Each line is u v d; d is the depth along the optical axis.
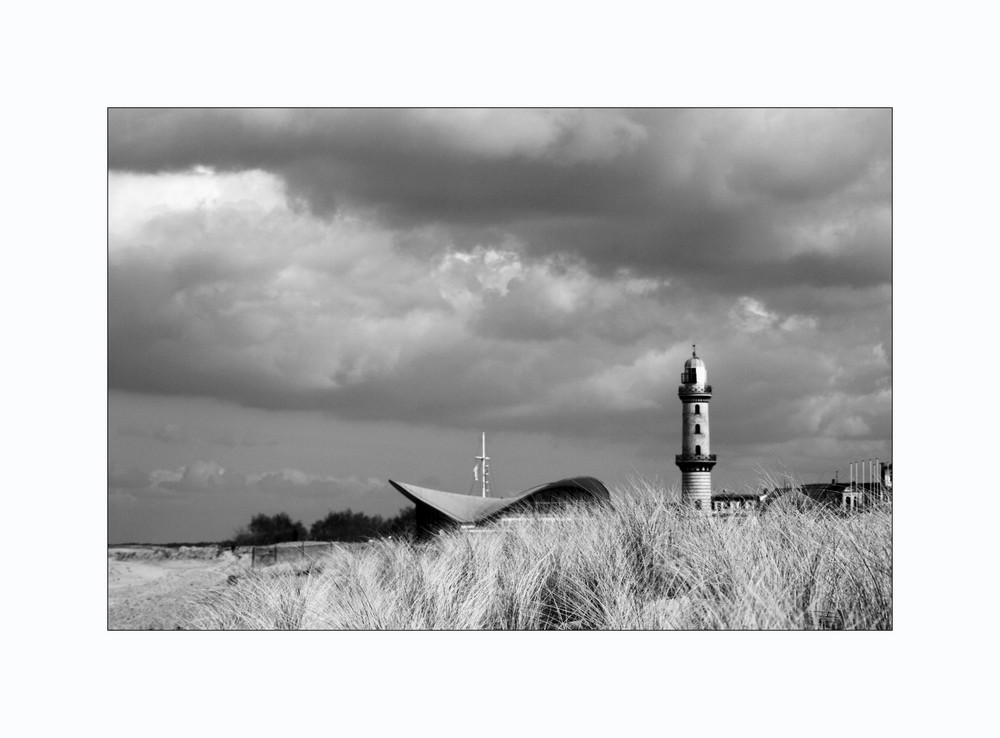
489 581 10.48
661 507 10.59
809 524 9.99
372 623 10.38
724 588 9.53
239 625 11.06
